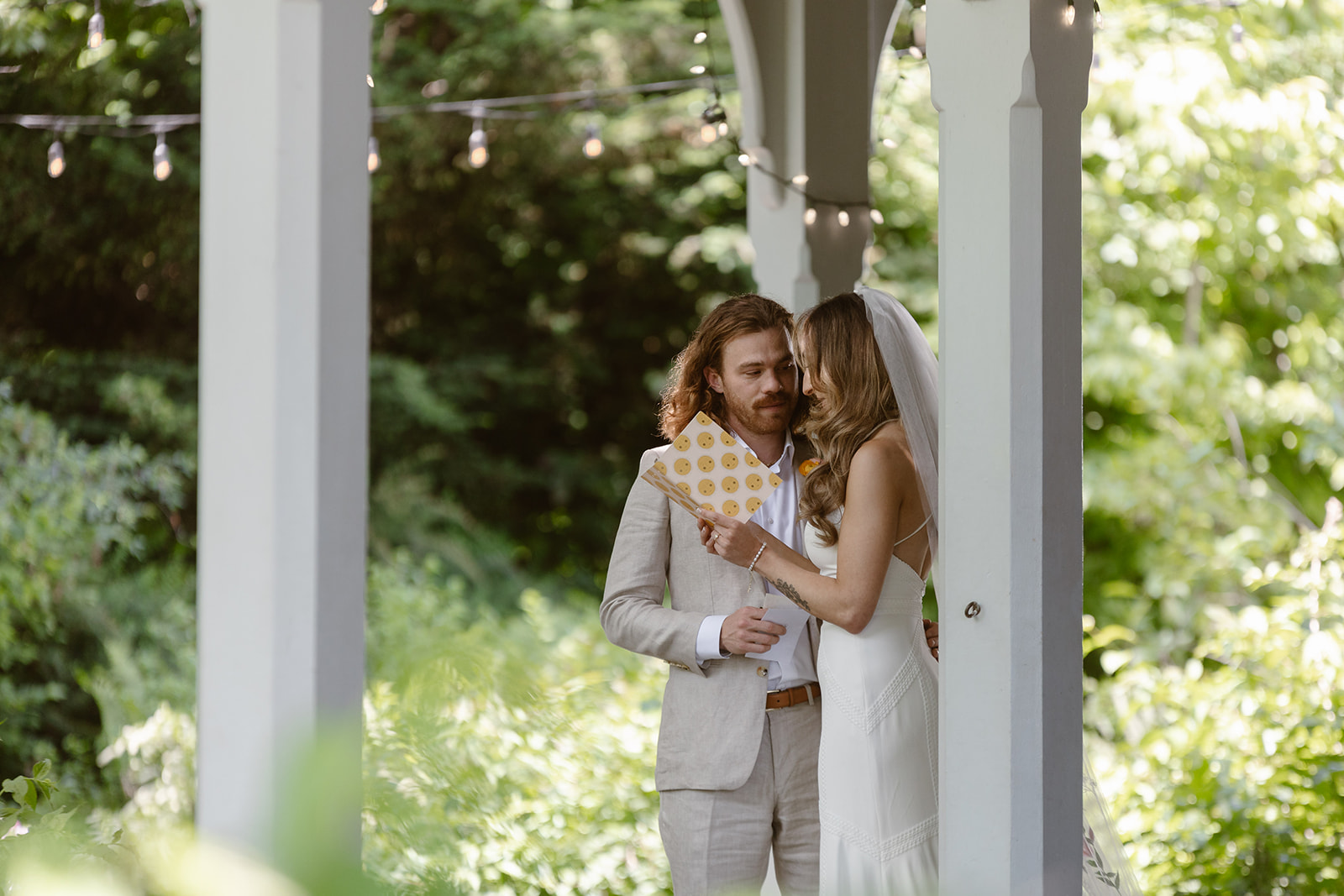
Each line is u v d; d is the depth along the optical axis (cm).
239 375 197
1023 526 233
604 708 587
